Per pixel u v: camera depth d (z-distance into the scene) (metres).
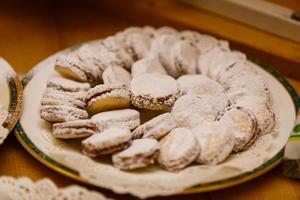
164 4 0.88
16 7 0.91
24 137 0.63
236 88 0.70
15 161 0.63
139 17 0.88
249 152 0.61
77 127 0.62
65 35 0.85
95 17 0.90
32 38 0.84
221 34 0.82
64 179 0.61
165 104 0.67
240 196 0.60
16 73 0.73
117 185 0.56
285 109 0.68
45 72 0.74
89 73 0.71
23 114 0.67
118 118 0.64
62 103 0.65
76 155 0.60
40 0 0.92
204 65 0.75
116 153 0.60
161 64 0.75
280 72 0.79
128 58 0.75
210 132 0.61
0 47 0.82
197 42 0.80
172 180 0.57
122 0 0.88
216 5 0.85
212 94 0.69
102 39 0.81
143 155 0.58
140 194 0.54
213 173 0.58
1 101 0.67
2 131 0.63
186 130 0.62
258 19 0.82
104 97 0.65
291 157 0.60
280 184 0.61
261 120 0.64
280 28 0.81
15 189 0.55
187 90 0.70
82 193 0.54
